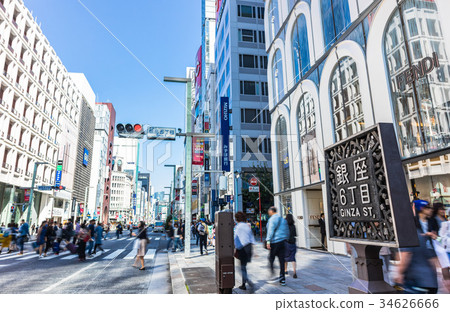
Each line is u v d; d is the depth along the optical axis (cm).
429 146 630
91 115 5803
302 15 1269
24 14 2852
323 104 1065
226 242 415
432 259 290
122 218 10175
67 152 4331
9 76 2591
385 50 767
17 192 2855
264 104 2761
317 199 1226
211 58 5378
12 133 2716
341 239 324
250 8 3022
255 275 580
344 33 932
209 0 5762
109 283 590
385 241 257
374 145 278
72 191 4625
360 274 309
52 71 3672
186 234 984
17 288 539
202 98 5194
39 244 1055
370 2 808
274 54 1616
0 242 1247
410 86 685
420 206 320
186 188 1024
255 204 2197
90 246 1073
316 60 1119
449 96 584
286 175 1408
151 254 1181
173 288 509
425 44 642
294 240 567
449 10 584
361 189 291
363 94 841
